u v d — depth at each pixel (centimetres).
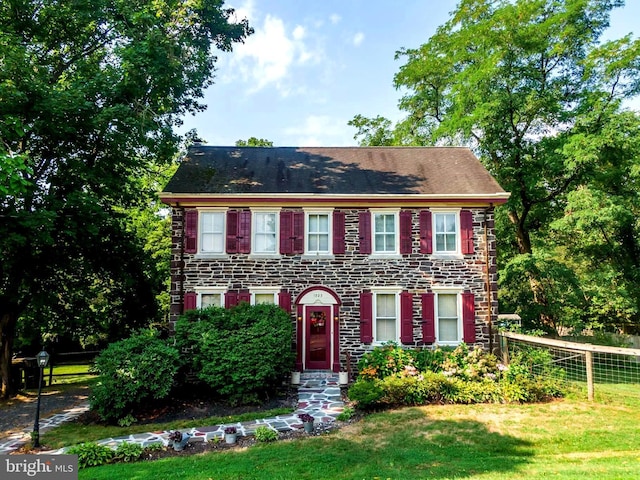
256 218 1372
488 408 953
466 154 1656
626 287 1958
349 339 1320
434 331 1316
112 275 1545
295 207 1370
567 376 1190
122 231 1527
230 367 1048
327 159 1617
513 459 686
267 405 1044
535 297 1939
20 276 1282
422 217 1364
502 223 2222
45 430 921
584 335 1952
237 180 1423
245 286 1330
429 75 2514
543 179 2053
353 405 1017
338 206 1370
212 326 1117
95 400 965
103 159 1411
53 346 1902
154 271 1731
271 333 1105
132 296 1617
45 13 1366
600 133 1736
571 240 2259
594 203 1731
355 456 713
